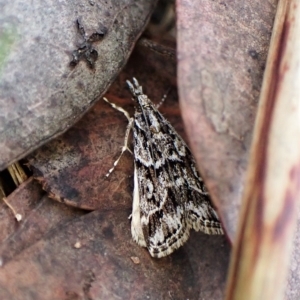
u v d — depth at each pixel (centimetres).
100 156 8
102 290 7
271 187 7
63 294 7
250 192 7
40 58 7
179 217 8
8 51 7
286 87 7
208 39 7
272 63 7
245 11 7
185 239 8
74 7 7
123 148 8
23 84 7
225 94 7
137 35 8
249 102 7
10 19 7
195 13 7
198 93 7
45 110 7
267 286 7
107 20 7
